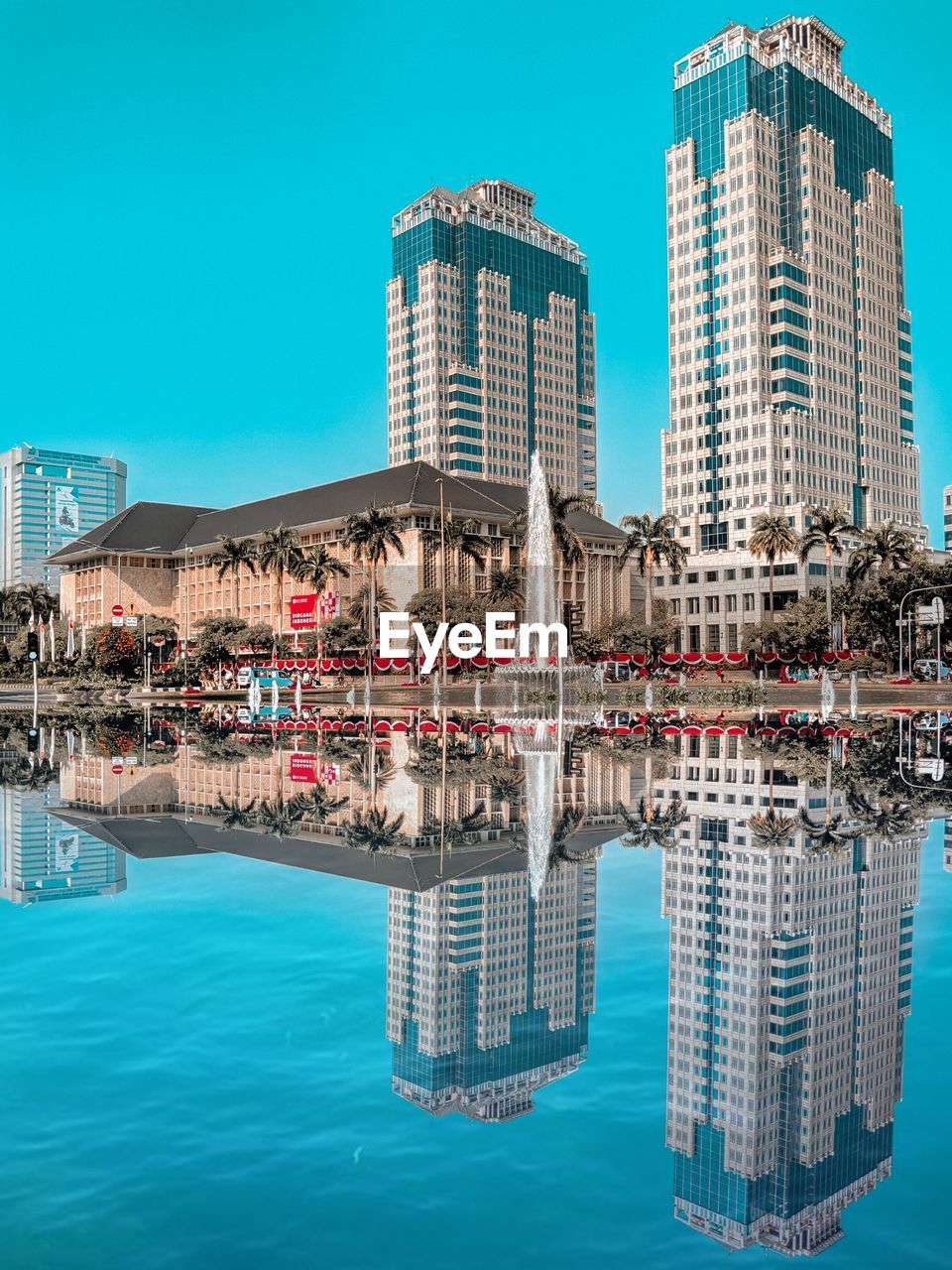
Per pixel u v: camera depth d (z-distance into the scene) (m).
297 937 9.82
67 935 9.92
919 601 95.62
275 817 17.78
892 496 172.38
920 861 13.20
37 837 15.55
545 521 95.06
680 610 157.88
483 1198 5.14
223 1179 5.25
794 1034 7.26
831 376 160.12
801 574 143.50
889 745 32.59
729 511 154.25
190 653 118.62
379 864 13.38
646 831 15.83
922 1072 6.57
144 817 17.80
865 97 172.50
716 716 49.47
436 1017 7.65
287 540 121.06
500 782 23.00
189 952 9.34
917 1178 5.34
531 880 12.34
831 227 160.50
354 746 34.59
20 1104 6.11
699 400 158.12
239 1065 6.73
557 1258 4.57
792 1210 5.00
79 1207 4.96
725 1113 6.12
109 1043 7.11
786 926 10.12
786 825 16.38
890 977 8.45
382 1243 4.61
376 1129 5.83
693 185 158.38
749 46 153.62
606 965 8.91
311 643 126.19
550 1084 6.54
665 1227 4.81
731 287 154.88
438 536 131.62
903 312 179.62
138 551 171.00
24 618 174.25
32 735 40.78
